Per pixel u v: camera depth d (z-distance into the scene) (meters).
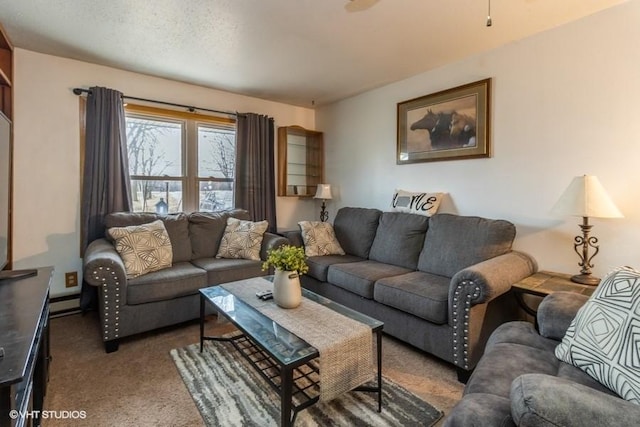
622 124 2.11
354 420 1.61
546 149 2.45
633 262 2.10
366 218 3.47
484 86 2.77
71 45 2.68
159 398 1.78
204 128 3.80
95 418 1.62
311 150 4.63
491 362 1.32
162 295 2.48
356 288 2.65
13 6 2.11
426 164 3.28
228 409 1.68
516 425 0.86
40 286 1.67
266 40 2.58
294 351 1.45
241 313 1.86
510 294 2.33
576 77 2.29
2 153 1.85
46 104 2.86
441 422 1.62
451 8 2.11
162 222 3.02
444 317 2.07
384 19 2.25
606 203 1.98
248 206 3.93
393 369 2.11
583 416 0.77
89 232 2.96
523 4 2.07
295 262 1.94
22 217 2.80
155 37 2.54
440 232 2.78
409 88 3.41
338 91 3.87
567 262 2.38
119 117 3.09
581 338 1.28
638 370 1.06
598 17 2.18
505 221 2.53
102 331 2.36
